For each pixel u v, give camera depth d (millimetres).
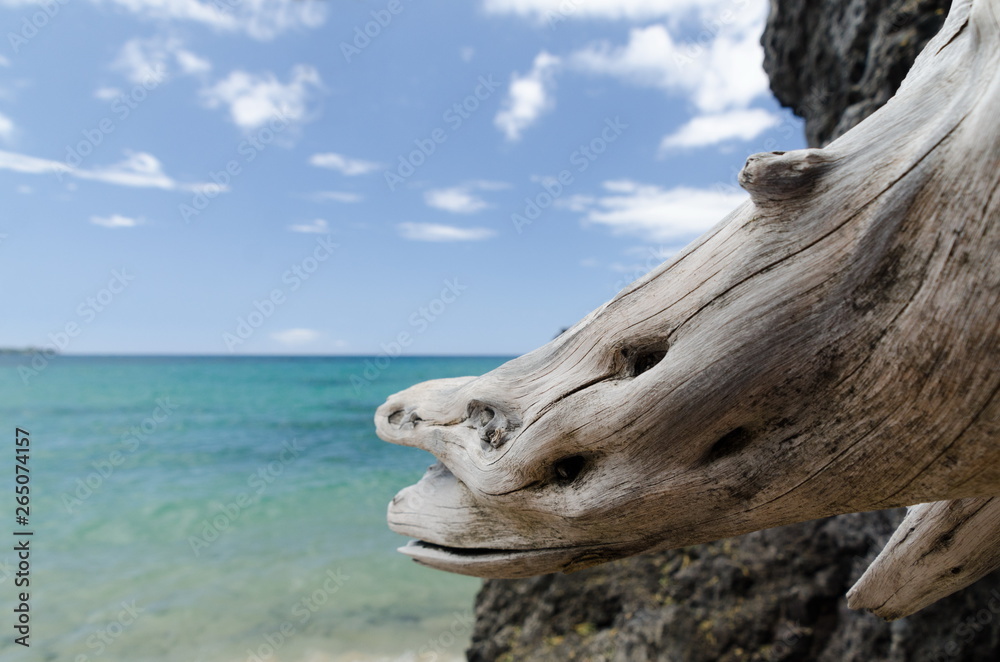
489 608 5832
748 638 4668
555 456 1708
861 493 1326
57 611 8406
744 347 1320
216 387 46688
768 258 1306
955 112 1114
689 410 1411
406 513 2230
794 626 4656
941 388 1121
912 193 1127
